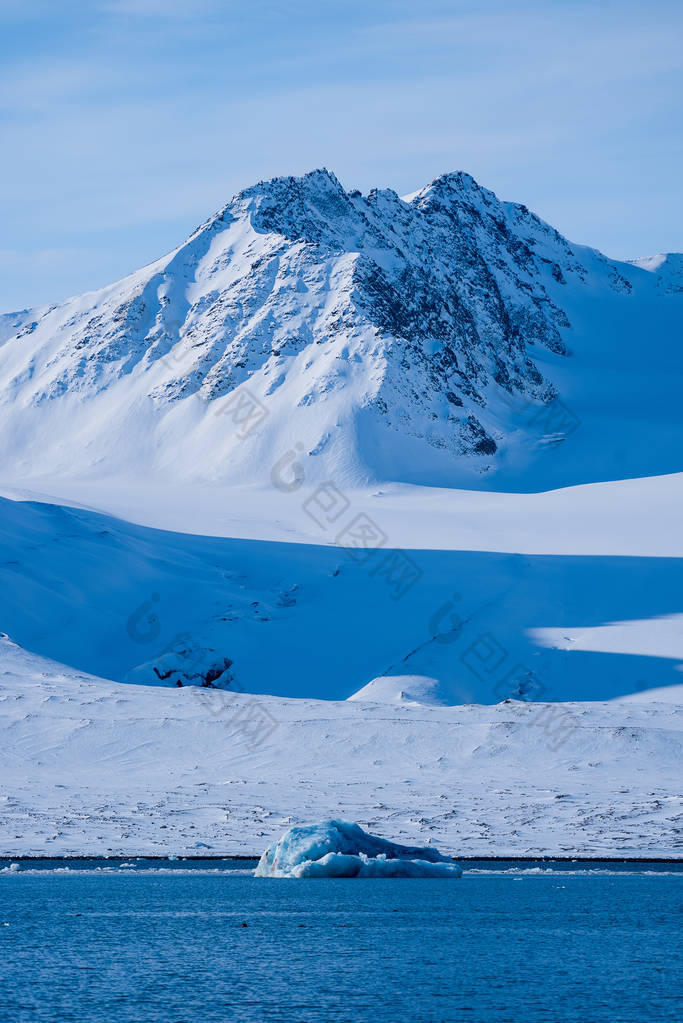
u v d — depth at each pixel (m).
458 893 51.50
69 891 51.38
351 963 38.56
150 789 78.12
